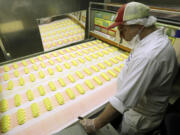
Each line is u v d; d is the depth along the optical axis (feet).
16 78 4.77
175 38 3.72
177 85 3.79
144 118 3.16
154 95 2.77
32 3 5.42
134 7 2.26
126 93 2.26
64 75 4.93
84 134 2.07
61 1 6.07
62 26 6.64
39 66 5.46
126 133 3.79
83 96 4.03
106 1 7.11
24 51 6.17
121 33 2.80
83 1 6.70
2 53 5.67
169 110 3.56
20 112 3.43
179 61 3.64
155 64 2.14
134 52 2.57
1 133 3.04
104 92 4.18
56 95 3.97
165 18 4.33
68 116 3.42
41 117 3.39
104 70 5.21
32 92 4.15
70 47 7.00
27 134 3.03
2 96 4.00
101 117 2.68
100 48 6.82
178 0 4.60
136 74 2.17
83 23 7.34
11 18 5.25
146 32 2.45
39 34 6.18
